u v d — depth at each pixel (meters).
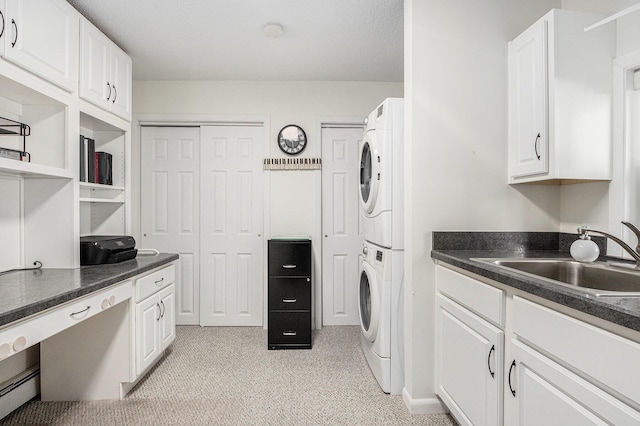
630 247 1.50
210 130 3.36
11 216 1.84
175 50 2.69
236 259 3.38
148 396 2.05
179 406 1.95
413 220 1.90
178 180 3.39
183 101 3.30
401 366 2.10
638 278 1.32
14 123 1.82
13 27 1.50
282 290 2.83
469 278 1.51
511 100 1.88
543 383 1.04
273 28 2.30
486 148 1.92
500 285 1.29
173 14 2.19
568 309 0.96
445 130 1.91
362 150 2.53
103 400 2.00
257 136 3.38
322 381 2.26
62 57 1.81
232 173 3.37
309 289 2.83
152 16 2.21
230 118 3.31
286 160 3.30
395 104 2.09
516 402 1.19
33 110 1.87
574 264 1.58
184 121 3.30
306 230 3.33
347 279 3.40
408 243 1.95
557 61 1.56
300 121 3.33
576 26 1.57
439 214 1.91
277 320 2.82
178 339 3.02
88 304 1.56
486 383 1.35
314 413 1.88
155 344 2.28
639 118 1.55
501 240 1.92
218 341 2.98
